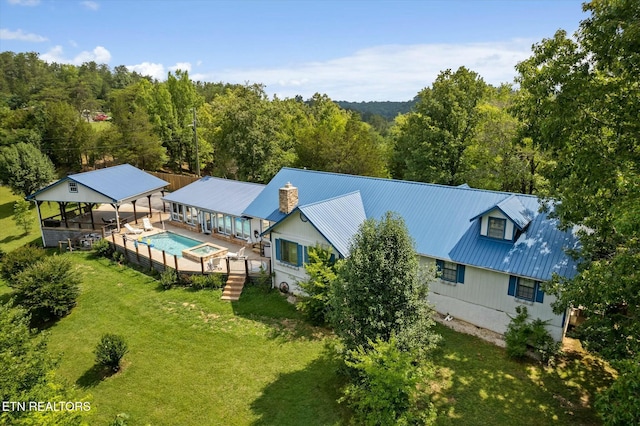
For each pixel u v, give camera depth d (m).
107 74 156.50
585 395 14.73
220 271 24.62
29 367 12.12
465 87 36.03
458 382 15.47
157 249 28.62
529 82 14.67
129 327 20.56
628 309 12.28
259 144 44.34
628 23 11.70
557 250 17.64
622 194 12.03
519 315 17.64
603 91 12.44
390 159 50.41
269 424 13.92
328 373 16.31
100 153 55.38
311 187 27.53
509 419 13.63
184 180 47.12
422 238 20.70
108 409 15.11
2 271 25.84
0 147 51.44
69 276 22.80
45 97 89.75
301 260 22.22
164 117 61.88
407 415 11.55
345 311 13.59
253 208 27.84
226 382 16.16
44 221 34.31
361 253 13.47
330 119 62.75
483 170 34.47
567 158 13.87
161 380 16.50
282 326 19.95
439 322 19.80
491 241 19.12
